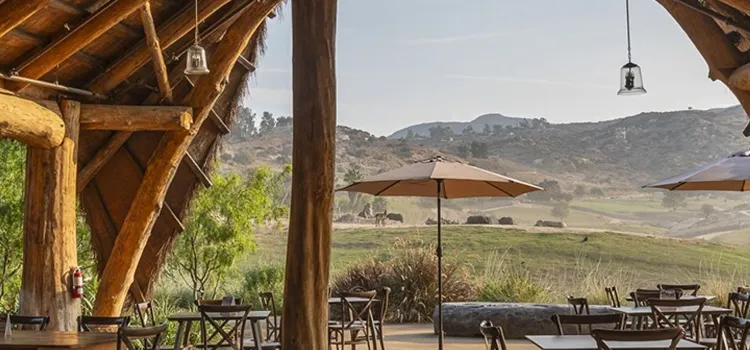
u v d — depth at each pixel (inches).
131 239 397.1
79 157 401.1
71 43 326.6
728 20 312.5
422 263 583.8
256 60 441.1
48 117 340.2
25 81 329.4
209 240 560.7
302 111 272.8
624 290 601.3
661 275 969.5
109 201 418.9
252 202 570.3
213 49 427.5
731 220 3107.8
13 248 440.1
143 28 373.7
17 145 442.6
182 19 374.9
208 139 444.5
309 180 270.8
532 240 1192.2
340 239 1250.6
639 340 228.5
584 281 618.2
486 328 243.6
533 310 485.7
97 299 394.9
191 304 577.6
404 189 367.6
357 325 385.7
